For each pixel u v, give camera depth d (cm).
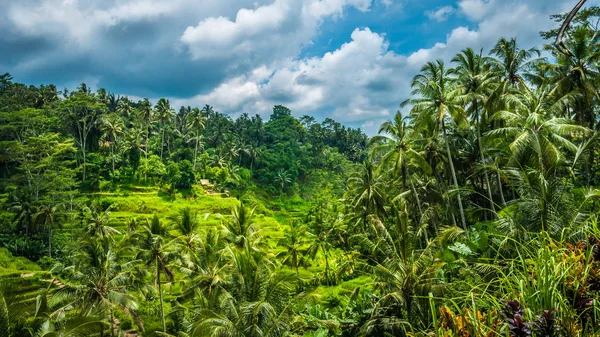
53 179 5131
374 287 1939
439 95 2402
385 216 3309
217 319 1461
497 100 2397
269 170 10256
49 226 4734
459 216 2950
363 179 3562
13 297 1356
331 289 3375
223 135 10869
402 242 1560
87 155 7306
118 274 2275
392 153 2698
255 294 1566
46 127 6481
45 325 1803
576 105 2384
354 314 2148
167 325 2823
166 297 3319
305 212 8325
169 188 7306
